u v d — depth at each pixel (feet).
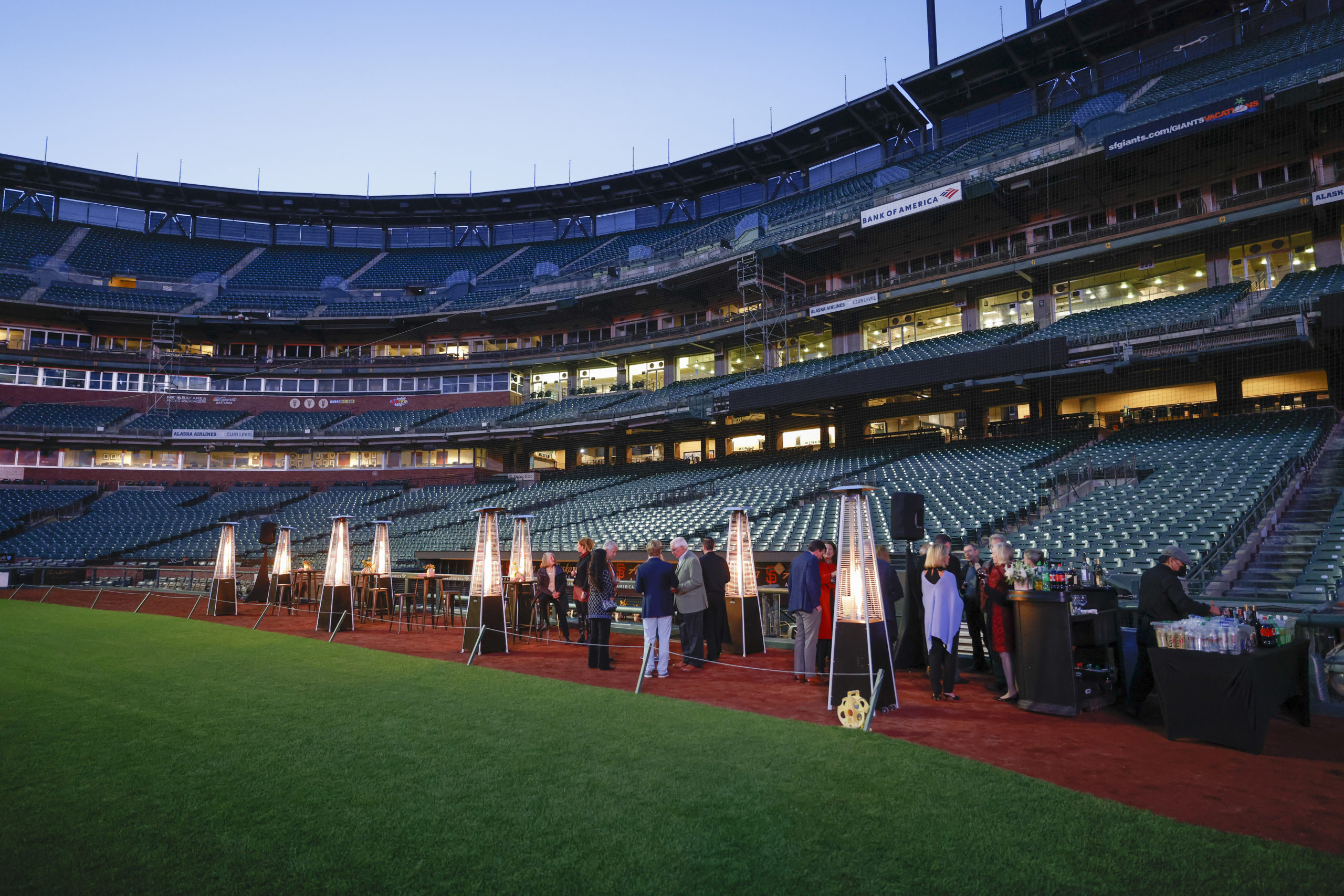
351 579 52.95
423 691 29.22
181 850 14.23
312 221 186.70
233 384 154.10
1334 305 60.03
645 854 13.82
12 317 145.48
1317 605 30.42
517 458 152.97
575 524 94.02
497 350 156.56
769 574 64.23
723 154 158.71
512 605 47.60
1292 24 103.96
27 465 135.54
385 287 170.19
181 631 49.14
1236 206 79.46
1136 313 83.92
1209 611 22.49
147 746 21.27
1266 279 82.33
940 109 138.92
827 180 156.46
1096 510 57.06
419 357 154.81
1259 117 76.23
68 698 27.96
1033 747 20.54
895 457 93.30
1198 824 14.97
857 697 23.07
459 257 183.42
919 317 111.65
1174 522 49.49
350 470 146.72
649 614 32.14
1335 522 45.52
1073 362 75.97
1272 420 70.59
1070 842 14.03
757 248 112.47
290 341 162.71
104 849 14.29
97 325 151.43
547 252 178.60
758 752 20.16
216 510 128.88
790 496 81.92
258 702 27.22
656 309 144.66
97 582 88.22
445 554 87.86
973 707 25.52
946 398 101.81
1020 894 12.12
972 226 103.19
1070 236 90.07
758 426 123.44
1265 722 19.67
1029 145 94.73
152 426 145.28
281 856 13.94
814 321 119.03
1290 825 14.88
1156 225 84.12
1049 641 24.45
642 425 122.72
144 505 130.82
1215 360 80.48
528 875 13.03
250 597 70.49
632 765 19.12
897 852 13.71
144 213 180.55
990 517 60.23
